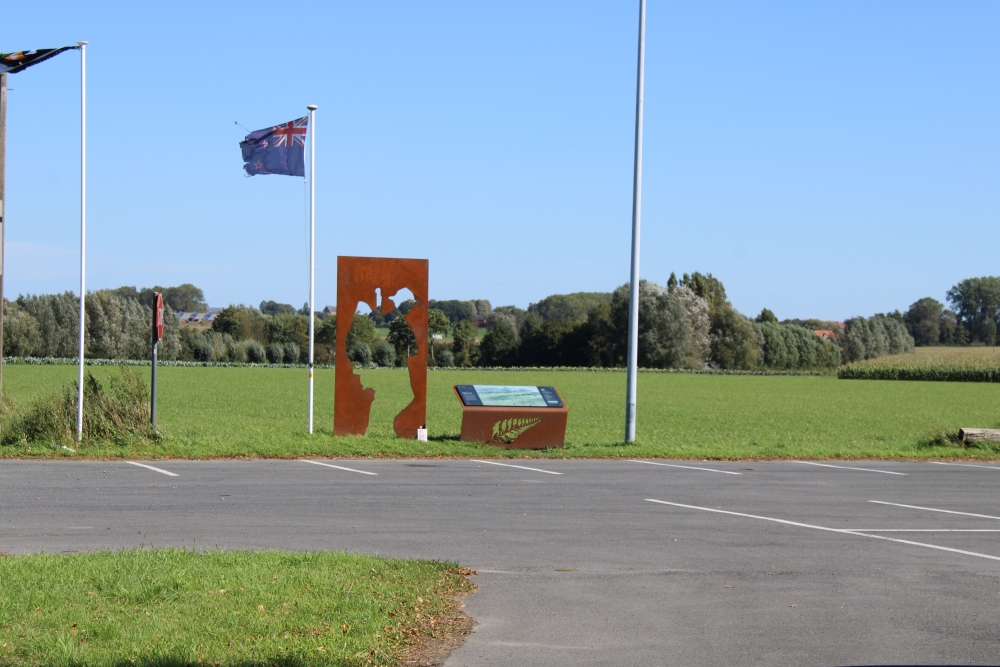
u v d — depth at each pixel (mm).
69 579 7777
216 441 19953
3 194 22297
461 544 10758
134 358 95875
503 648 7027
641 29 21750
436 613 7801
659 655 6953
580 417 38938
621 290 110375
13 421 19516
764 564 10094
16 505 12688
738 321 113812
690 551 10695
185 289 155250
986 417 42531
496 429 20906
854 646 7254
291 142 21109
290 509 12836
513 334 116312
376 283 21391
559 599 8453
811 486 16531
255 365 98125
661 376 92250
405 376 79688
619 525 12258
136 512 12328
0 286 22766
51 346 92875
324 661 6195
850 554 10727
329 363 104375
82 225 19172
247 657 6148
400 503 13586
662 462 19719
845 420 39469
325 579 8148
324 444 19984
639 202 22078
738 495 15234
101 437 19266
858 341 140375
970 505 14641
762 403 52594
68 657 5977
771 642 7320
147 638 6422
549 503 13930
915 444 24453
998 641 7438
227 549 9906
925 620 8016
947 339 166250
